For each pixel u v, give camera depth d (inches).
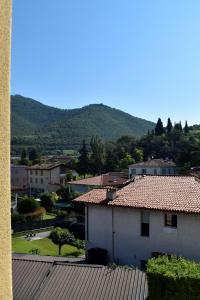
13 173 4141.2
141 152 5007.4
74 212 2309.3
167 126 6200.8
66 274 612.7
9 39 83.6
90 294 564.4
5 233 79.4
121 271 607.5
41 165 4148.6
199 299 450.9
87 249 1105.4
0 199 78.7
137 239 1017.5
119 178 2866.6
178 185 1069.1
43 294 574.2
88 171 4473.4
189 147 4488.2
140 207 993.5
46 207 2714.1
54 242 1470.2
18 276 620.4
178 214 944.3
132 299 543.2
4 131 81.0
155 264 490.9
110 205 1048.2
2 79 81.0
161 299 463.5
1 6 80.8
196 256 920.9
